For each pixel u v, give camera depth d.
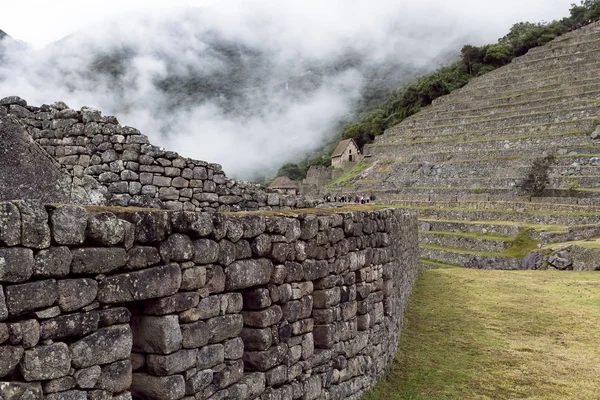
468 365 13.88
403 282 18.19
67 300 5.23
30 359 4.90
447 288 25.53
